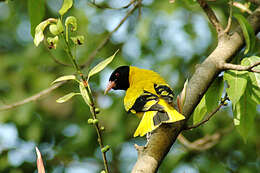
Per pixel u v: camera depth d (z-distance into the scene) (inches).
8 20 612.1
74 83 532.1
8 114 511.5
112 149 514.9
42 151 540.1
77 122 560.7
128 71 347.3
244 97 232.4
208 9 261.1
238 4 301.6
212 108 243.8
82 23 520.4
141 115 275.9
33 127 526.3
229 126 474.3
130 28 535.5
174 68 521.3
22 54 555.8
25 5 588.1
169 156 486.3
